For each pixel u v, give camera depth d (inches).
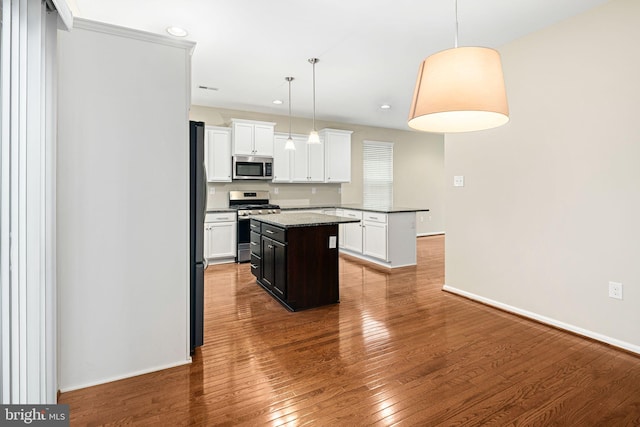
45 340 56.5
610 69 92.9
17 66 47.9
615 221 92.8
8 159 46.6
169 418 64.4
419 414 65.3
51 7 58.3
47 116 58.1
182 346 85.6
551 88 106.9
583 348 92.7
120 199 77.8
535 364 84.1
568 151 102.9
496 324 110.0
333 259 130.5
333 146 248.2
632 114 88.8
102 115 75.2
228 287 152.4
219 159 207.6
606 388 73.7
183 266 85.8
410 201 311.4
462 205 138.6
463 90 52.4
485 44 121.2
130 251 79.3
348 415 65.1
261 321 113.3
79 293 74.2
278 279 130.0
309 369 82.3
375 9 99.9
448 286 146.2
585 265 99.7
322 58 138.2
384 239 190.4
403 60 139.6
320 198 260.8
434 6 98.1
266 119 235.5
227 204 222.4
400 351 91.4
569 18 102.2
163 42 81.1
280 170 229.0
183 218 85.5
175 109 83.4
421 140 316.2
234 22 108.0
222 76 159.3
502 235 123.2
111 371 77.9
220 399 70.4
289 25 110.0
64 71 71.4
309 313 120.8
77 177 73.2
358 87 176.7
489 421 63.1
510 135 119.6
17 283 48.6
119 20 106.1
